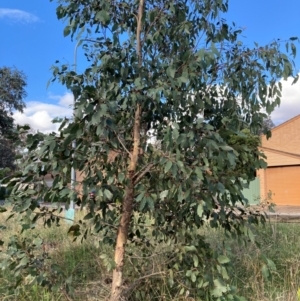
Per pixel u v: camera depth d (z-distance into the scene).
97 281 3.29
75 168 2.28
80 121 2.08
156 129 2.61
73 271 3.65
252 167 2.59
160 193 2.37
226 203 2.36
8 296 3.02
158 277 2.92
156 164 2.36
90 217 2.54
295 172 20.66
